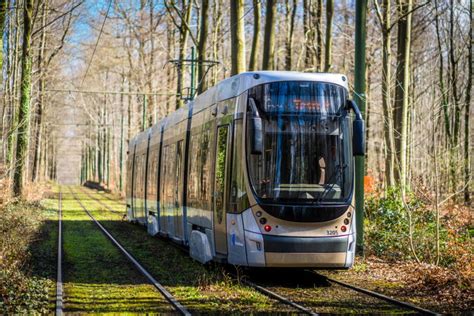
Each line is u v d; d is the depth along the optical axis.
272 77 11.89
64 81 48.62
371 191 20.28
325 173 11.77
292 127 11.73
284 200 11.54
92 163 90.81
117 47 46.91
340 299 10.59
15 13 26.62
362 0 14.65
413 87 31.72
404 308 9.85
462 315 9.31
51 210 32.44
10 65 27.61
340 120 11.96
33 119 44.00
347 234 11.78
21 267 12.69
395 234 15.62
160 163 19.69
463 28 35.66
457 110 29.81
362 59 14.67
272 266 11.46
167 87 42.16
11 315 9.11
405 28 22.00
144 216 22.69
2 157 22.75
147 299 10.55
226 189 12.44
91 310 9.66
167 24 39.97
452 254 14.15
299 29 42.84
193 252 14.55
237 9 21.06
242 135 11.90
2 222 16.38
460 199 26.17
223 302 10.29
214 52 34.56
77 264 14.52
